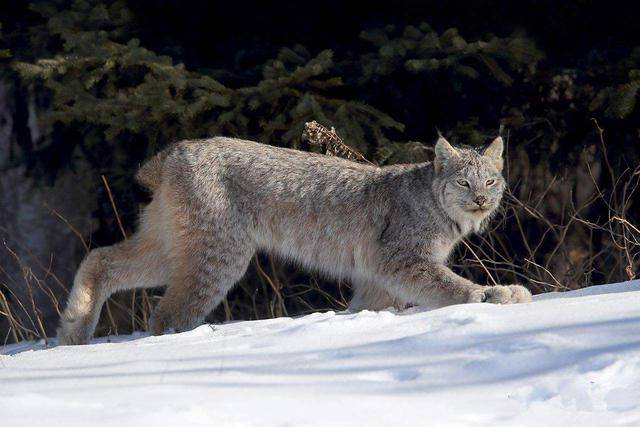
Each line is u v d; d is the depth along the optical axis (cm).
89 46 1245
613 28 1355
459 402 449
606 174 1348
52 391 448
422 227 941
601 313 587
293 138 1184
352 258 978
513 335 549
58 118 1242
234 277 968
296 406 427
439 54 1238
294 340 614
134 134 1368
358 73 1287
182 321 952
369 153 1216
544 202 1366
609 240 1346
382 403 440
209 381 477
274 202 965
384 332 613
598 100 1212
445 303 912
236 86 1298
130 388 452
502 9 1364
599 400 453
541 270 1312
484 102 1355
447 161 931
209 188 954
